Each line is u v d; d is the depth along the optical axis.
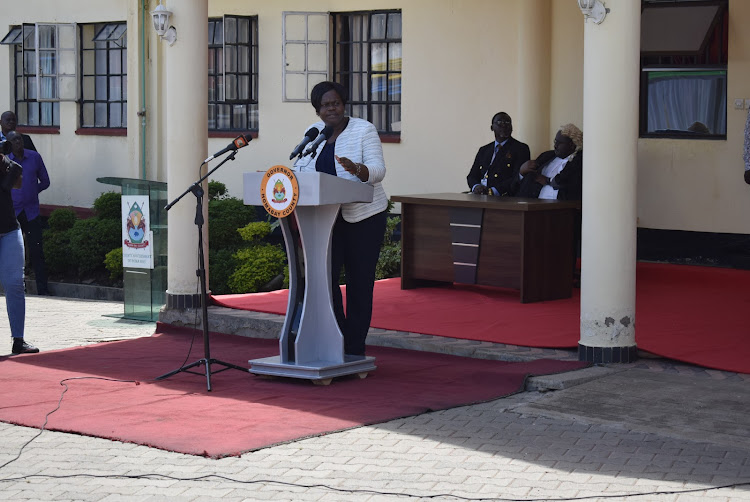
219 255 14.19
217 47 17.06
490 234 10.84
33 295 15.60
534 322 9.50
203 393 7.48
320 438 6.32
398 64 15.51
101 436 6.34
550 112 13.95
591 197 8.03
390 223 14.12
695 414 6.75
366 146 7.77
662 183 13.37
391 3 15.31
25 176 15.11
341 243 8.02
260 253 14.00
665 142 13.30
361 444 6.19
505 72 14.37
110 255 15.15
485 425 6.61
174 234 10.43
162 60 17.64
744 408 6.89
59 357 9.01
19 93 19.81
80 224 16.09
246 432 6.37
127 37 17.91
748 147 9.09
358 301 8.04
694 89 13.23
